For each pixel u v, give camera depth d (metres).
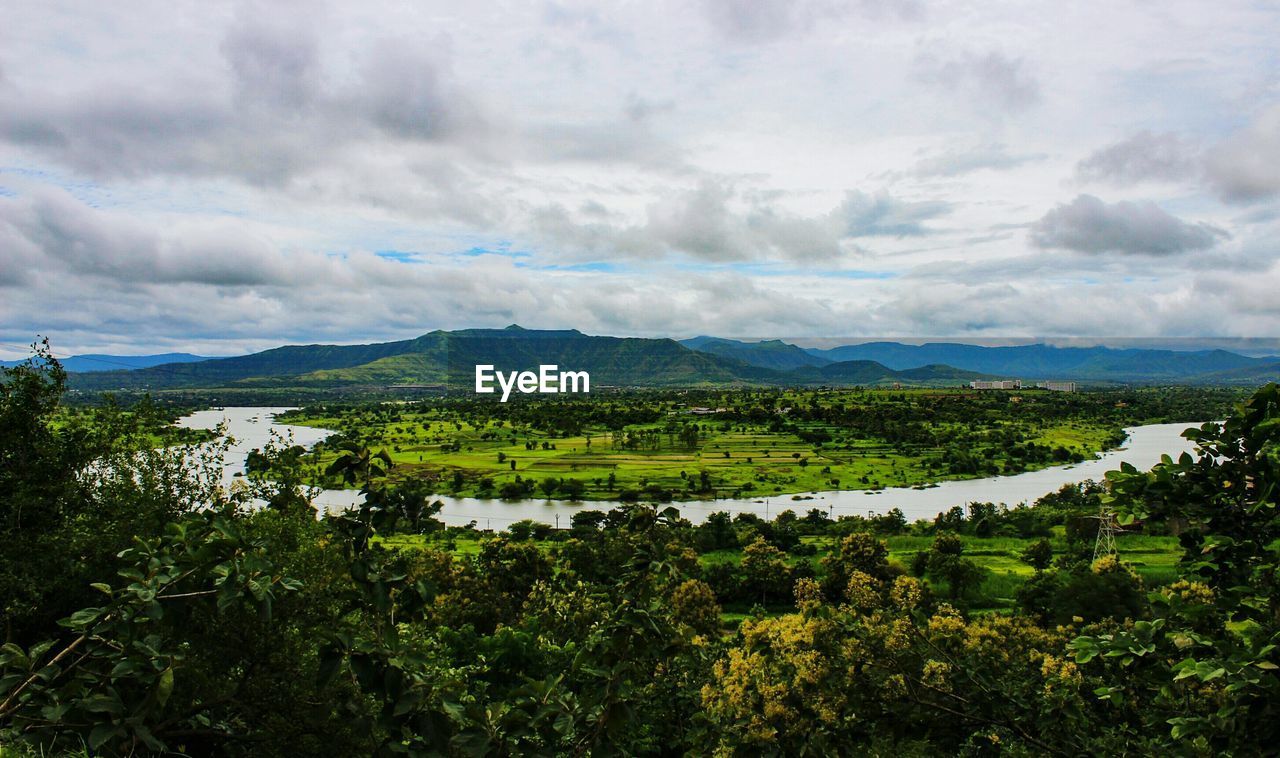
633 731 8.88
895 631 7.46
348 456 5.51
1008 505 114.12
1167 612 5.55
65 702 5.18
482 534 85.06
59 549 14.61
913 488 131.62
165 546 5.54
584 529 81.81
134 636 5.17
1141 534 70.25
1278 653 4.71
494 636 30.84
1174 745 5.75
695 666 9.95
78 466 17.30
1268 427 5.13
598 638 6.06
